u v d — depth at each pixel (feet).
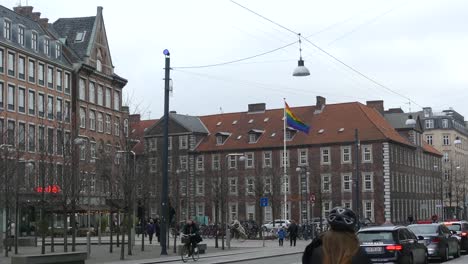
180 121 343.87
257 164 330.34
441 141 489.26
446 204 391.24
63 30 288.51
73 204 128.88
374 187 308.60
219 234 217.15
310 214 288.92
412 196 344.08
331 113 332.19
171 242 185.88
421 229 100.32
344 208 22.04
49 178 140.56
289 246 165.68
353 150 313.32
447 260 101.65
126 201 130.52
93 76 280.51
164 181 130.21
